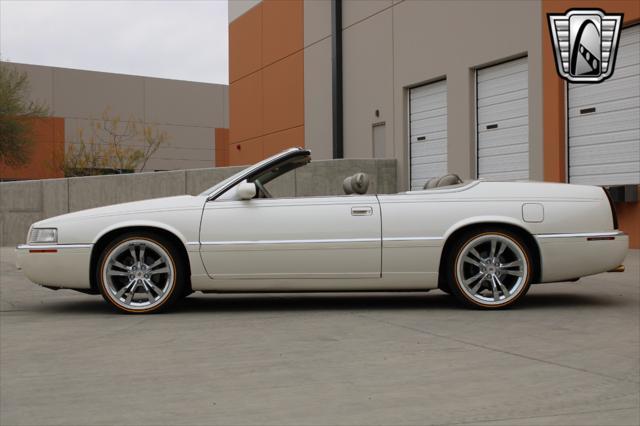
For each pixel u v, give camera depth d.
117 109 42.19
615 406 3.35
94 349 4.77
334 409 3.36
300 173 15.15
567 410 3.30
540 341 4.80
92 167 29.66
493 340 4.84
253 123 23.62
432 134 15.95
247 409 3.38
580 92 12.07
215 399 3.55
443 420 3.18
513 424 3.11
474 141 14.57
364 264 6.05
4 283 9.01
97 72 41.44
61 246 6.14
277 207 6.10
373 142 17.78
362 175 6.37
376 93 17.45
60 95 40.03
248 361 4.34
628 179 11.30
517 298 6.09
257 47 23.23
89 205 17.08
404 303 6.68
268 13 22.47
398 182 16.70
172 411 3.37
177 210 6.13
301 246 6.04
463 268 6.11
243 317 5.97
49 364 4.36
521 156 13.46
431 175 16.02
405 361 4.27
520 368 4.06
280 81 21.86
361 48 17.97
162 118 43.97
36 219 17.25
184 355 4.54
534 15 12.80
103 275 6.13
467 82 14.50
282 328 5.41
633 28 11.20
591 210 6.12
